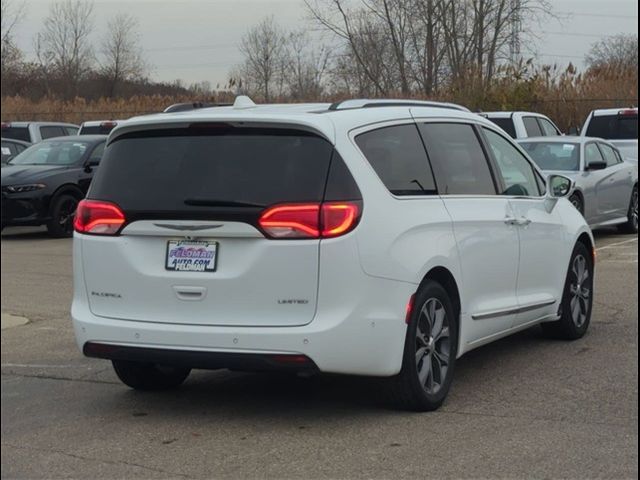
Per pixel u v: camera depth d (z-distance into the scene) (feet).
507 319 21.75
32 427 18.71
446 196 19.84
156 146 18.33
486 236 20.70
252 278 16.99
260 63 139.13
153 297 17.75
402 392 18.26
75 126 79.41
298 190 17.04
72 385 22.06
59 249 48.73
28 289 35.88
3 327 29.04
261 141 17.66
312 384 21.40
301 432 17.76
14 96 152.97
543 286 23.62
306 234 16.83
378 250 17.30
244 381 21.94
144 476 15.80
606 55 151.53
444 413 18.69
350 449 16.67
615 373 21.58
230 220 17.12
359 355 17.07
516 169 23.56
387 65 113.91
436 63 111.04
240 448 16.99
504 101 94.89
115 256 18.07
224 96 122.11
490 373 21.86
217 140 17.89
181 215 17.46
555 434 17.19
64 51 180.45
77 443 17.63
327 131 17.40
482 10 108.78
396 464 15.84
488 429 17.57
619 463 15.64
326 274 16.76
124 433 18.15
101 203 18.40
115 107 123.75
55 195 53.98
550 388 20.40
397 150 18.93
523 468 15.49
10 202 52.65
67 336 27.76
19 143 68.39
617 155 52.54
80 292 18.70
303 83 137.28
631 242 47.55
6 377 22.93
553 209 24.58
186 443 17.42
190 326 17.34
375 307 17.22
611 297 31.22
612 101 92.89
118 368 20.35
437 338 18.95
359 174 17.48
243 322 17.08
